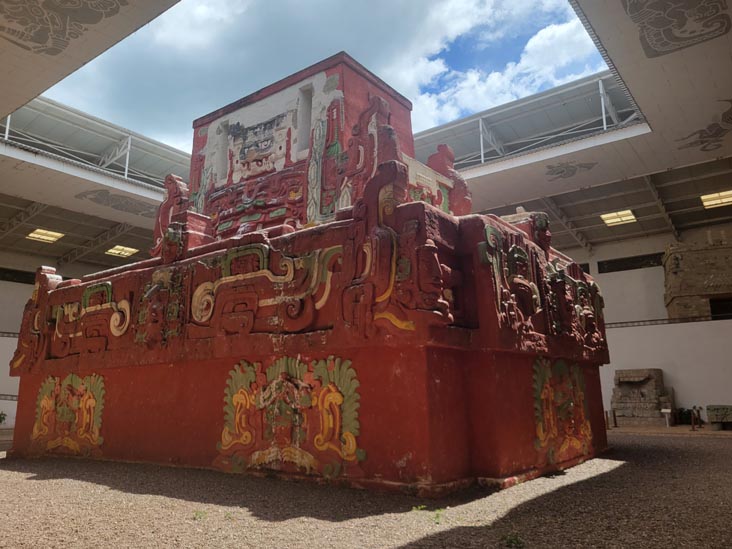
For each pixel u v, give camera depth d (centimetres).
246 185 1379
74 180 2252
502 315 731
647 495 636
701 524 492
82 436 1052
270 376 791
